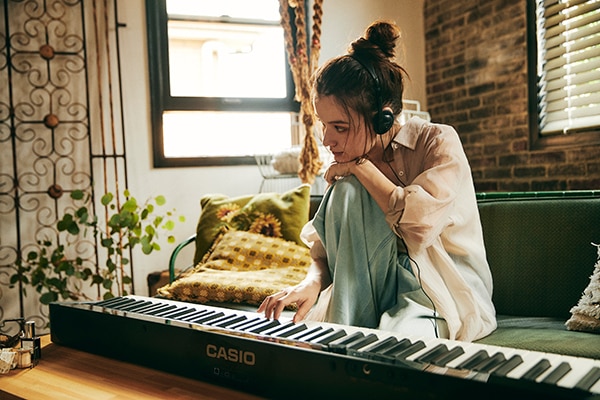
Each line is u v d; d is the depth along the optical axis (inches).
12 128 132.0
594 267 62.6
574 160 131.0
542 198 70.7
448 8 163.6
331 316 50.3
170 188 145.8
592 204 66.0
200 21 150.6
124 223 125.7
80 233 138.3
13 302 132.7
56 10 135.9
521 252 69.1
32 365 45.8
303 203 102.7
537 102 140.3
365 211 51.9
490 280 58.3
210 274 90.5
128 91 142.3
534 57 140.3
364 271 51.7
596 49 127.0
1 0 131.2
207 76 161.5
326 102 51.5
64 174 137.2
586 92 129.3
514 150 146.3
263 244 96.0
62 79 136.6
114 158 139.0
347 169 53.0
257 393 37.9
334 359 34.5
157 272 140.3
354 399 33.7
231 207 105.8
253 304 83.0
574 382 30.1
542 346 51.3
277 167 134.1
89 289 139.1
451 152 53.1
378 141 56.4
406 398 31.7
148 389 39.4
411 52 172.1
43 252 126.8
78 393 39.2
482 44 153.3
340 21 161.8
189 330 41.5
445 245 55.1
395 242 53.1
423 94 174.4
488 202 74.0
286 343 37.2
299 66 115.6
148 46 143.8
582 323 57.2
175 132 152.4
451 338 50.8
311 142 113.3
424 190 50.1
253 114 157.6
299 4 115.1
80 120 138.3
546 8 138.1
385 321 49.0
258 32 159.8
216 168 149.8
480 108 155.3
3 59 132.0
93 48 139.3
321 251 57.8
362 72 50.5
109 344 47.2
